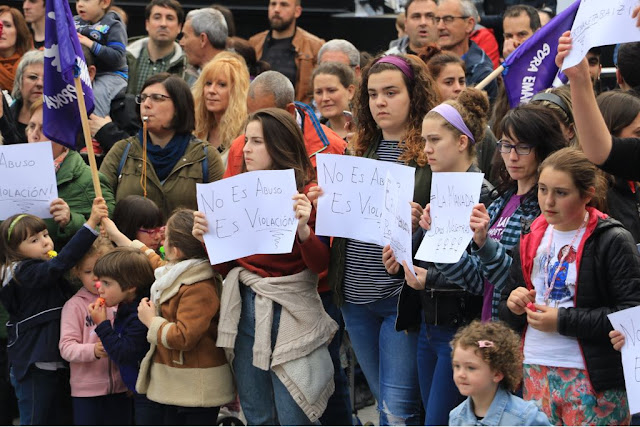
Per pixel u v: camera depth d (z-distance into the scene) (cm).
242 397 1467
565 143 1298
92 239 1580
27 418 1612
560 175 1190
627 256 1183
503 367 1117
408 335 1443
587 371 1191
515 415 1117
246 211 1399
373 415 1911
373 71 1464
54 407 1630
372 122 1518
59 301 1611
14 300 1608
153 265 1577
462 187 1298
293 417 1434
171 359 1459
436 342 1381
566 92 1379
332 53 2216
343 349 1847
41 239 1609
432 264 1391
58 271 1566
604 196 1260
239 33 2862
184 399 1449
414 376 1450
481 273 1338
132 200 1664
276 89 1842
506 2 2747
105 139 2059
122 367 1520
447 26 2241
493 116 1866
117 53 2222
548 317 1191
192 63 2372
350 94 1994
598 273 1194
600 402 1194
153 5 2352
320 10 2788
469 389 1126
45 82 1647
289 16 2556
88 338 1587
